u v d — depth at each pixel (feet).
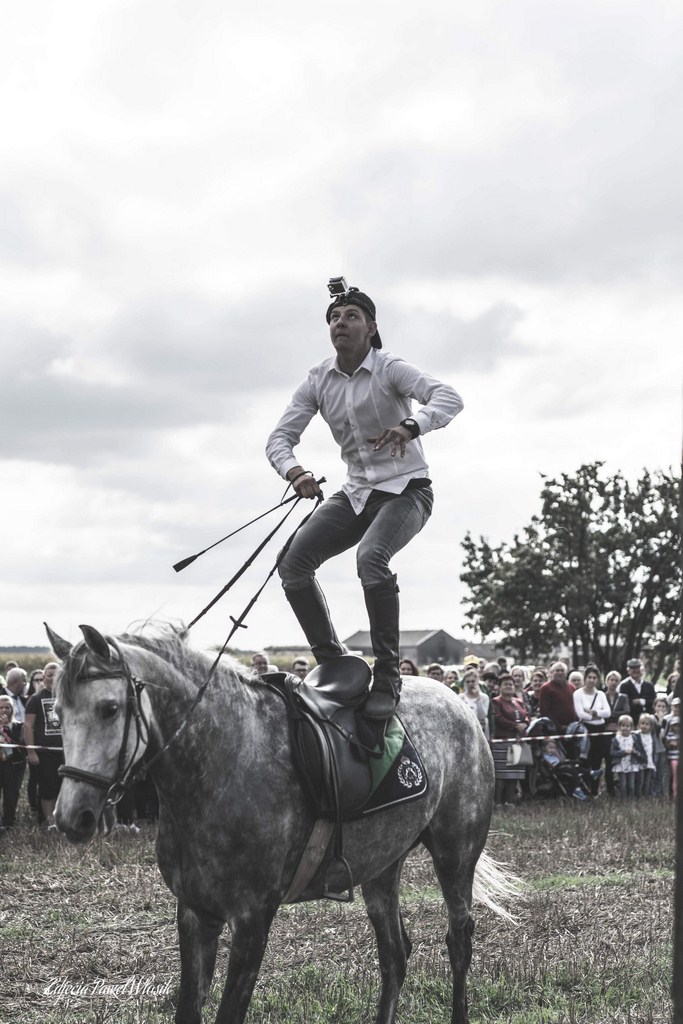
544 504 150.30
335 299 18.29
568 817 47.29
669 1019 18.86
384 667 17.31
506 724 53.57
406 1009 19.99
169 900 30.17
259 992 21.06
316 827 15.94
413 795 17.44
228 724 15.35
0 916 28.43
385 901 19.04
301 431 18.75
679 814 11.01
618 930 25.68
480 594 152.05
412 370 17.87
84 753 13.64
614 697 58.34
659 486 151.53
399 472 18.11
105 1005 20.76
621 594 146.61
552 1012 19.75
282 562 17.69
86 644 14.03
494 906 20.27
